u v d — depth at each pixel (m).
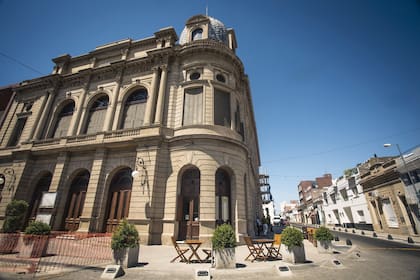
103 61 22.33
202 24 20.47
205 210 12.87
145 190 13.82
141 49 20.97
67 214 16.48
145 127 15.75
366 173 27.05
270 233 24.80
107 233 13.29
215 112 16.38
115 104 18.89
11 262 8.06
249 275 6.49
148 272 6.76
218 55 18.17
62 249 10.39
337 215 38.12
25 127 21.36
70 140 18.19
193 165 14.07
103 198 15.31
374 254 10.55
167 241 12.71
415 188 18.66
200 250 11.04
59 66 23.67
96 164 16.17
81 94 20.64
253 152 29.34
